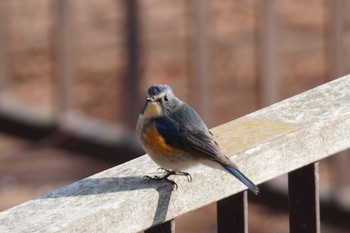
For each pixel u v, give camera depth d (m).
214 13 20.02
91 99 17.53
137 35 14.77
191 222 14.37
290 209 5.18
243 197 4.91
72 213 4.29
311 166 5.14
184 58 18.44
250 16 19.86
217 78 17.94
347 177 13.65
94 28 19.73
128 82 14.84
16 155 16.00
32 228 4.15
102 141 14.13
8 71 18.33
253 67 18.19
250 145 4.98
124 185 4.64
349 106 5.29
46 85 17.94
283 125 5.14
